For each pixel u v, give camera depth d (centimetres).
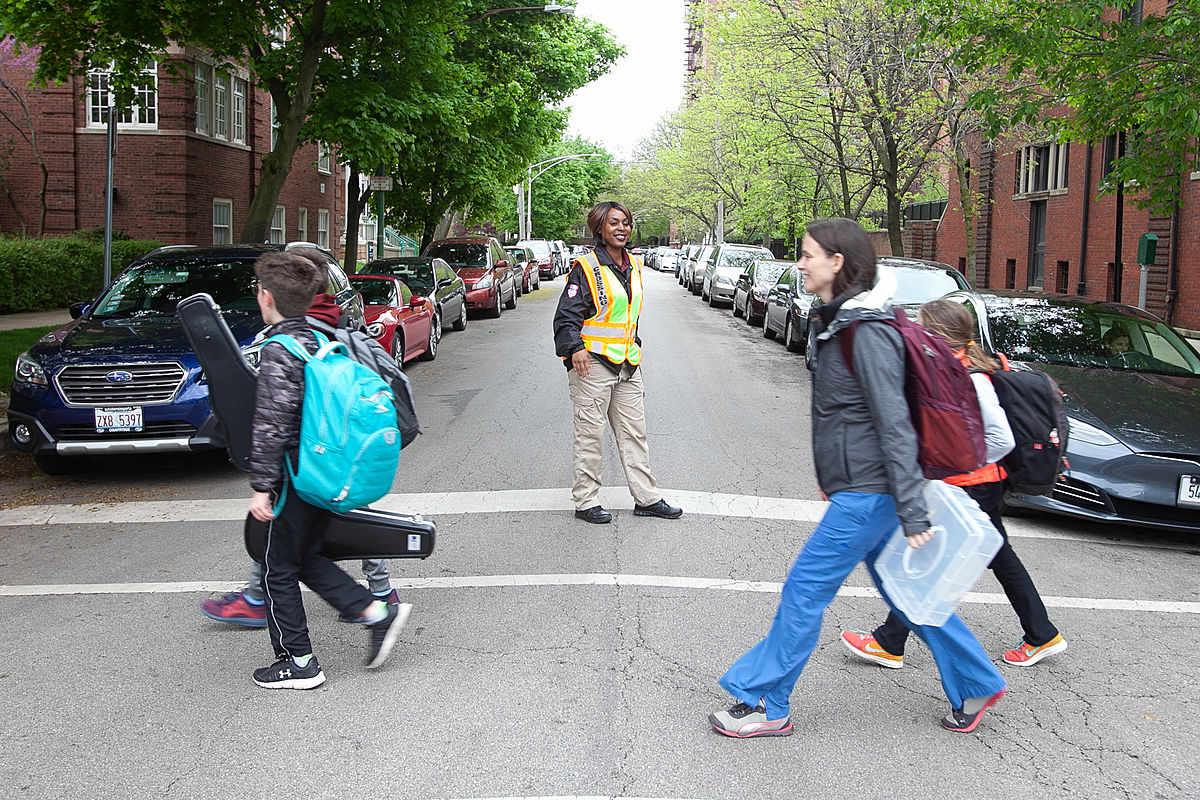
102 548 634
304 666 424
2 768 358
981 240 2881
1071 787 352
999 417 429
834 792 346
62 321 1788
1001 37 1304
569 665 449
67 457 825
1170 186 1312
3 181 2417
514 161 2931
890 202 2161
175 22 1568
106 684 430
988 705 390
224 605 489
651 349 1725
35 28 1518
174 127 2445
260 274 407
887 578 382
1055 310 871
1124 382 744
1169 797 346
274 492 405
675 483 792
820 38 2109
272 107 2947
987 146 2794
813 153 2623
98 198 2455
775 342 1895
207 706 409
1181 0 1143
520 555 609
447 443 934
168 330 838
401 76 1820
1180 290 1908
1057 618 522
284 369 392
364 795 340
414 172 2584
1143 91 1226
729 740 382
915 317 1107
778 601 533
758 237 5247
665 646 471
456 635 484
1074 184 2316
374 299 1400
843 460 358
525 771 356
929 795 345
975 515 372
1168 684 441
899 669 454
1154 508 641
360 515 430
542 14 2647
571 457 876
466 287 2308
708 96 3850
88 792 342
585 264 658
